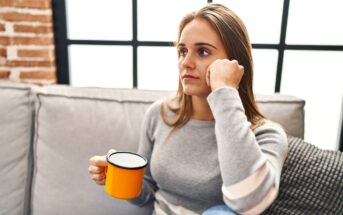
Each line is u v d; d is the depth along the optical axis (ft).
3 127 3.46
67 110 3.43
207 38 2.35
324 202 2.59
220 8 2.46
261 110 3.49
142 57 4.88
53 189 3.36
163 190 2.90
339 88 5.09
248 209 2.07
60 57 4.75
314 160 2.75
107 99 3.57
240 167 2.04
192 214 2.66
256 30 4.75
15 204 3.44
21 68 4.47
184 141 2.73
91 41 4.75
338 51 4.88
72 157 3.37
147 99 3.66
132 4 4.59
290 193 2.65
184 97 2.75
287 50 4.83
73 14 4.64
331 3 4.68
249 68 2.58
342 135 5.22
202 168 2.59
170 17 4.70
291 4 4.66
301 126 3.55
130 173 2.29
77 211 3.34
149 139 3.05
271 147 2.32
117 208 3.33
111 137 3.39
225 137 2.11
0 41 4.33
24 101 3.54
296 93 5.08
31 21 4.30
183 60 2.45
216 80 2.28
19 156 3.49
